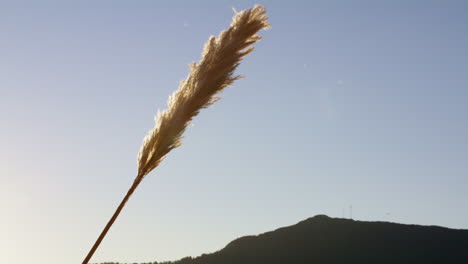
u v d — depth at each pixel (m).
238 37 2.47
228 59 2.44
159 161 2.27
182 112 2.33
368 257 185.38
